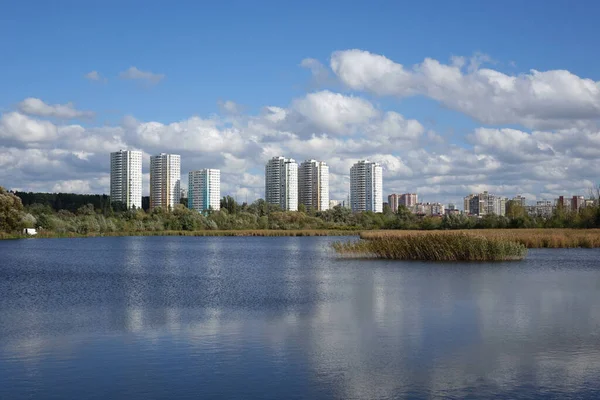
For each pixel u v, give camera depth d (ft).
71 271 196.34
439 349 72.18
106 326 88.43
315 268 199.52
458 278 158.40
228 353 70.64
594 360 66.90
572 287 135.74
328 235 579.48
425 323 89.40
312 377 60.54
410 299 116.88
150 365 65.46
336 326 87.30
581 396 54.54
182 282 157.17
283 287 141.28
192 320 93.30
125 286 147.43
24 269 205.26
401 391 56.03
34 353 71.20
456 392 55.67
